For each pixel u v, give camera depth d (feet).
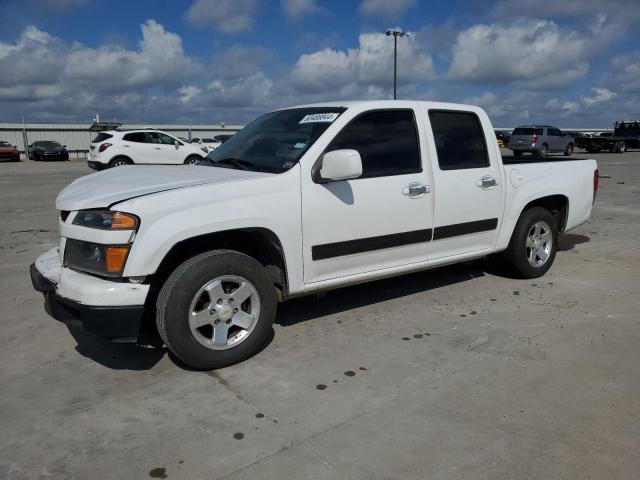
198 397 10.64
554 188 18.42
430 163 14.80
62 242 11.91
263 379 11.36
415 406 10.19
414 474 8.25
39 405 10.40
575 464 8.45
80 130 170.91
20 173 70.90
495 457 8.63
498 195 16.58
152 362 12.25
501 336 13.53
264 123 15.57
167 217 10.85
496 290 17.34
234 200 11.60
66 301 10.84
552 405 10.19
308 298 16.52
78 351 12.87
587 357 12.28
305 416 9.89
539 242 18.33
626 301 16.21
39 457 8.75
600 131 214.90
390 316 14.99
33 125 163.43
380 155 13.96
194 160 67.51
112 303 10.50
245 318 12.00
